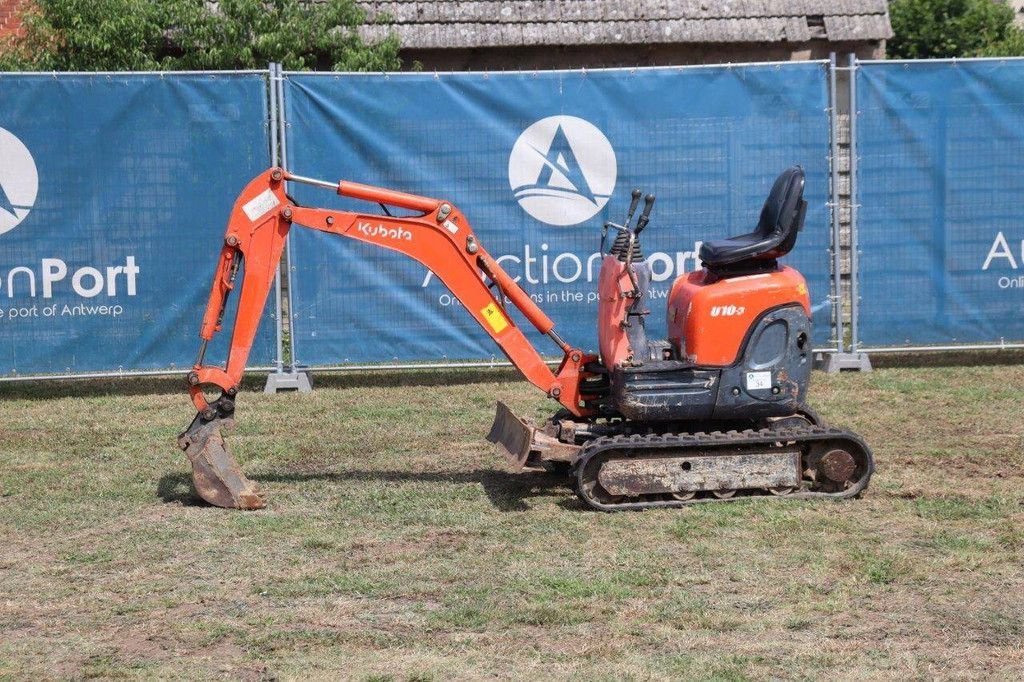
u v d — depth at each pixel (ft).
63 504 57.52
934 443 67.15
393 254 85.35
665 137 86.58
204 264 84.38
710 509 54.60
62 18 103.86
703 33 117.80
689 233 87.35
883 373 87.92
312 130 84.64
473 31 116.16
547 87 85.92
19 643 40.50
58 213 82.99
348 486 60.18
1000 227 88.28
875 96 86.89
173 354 84.74
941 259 88.17
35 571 47.91
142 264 83.92
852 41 119.96
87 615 43.04
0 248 82.64
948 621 41.39
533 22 117.50
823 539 50.34
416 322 86.17
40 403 82.17
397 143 85.35
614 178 86.74
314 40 108.37
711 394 55.62
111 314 83.92
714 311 55.47
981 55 169.58
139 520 54.85
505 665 38.14
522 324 87.25
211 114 83.71
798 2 120.78
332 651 39.45
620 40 116.98
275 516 55.06
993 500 55.88
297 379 85.30
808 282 87.92
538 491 58.95
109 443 70.03
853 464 56.13
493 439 61.31
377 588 45.32
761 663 38.09
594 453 54.49
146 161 83.46
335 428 73.26
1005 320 88.79
